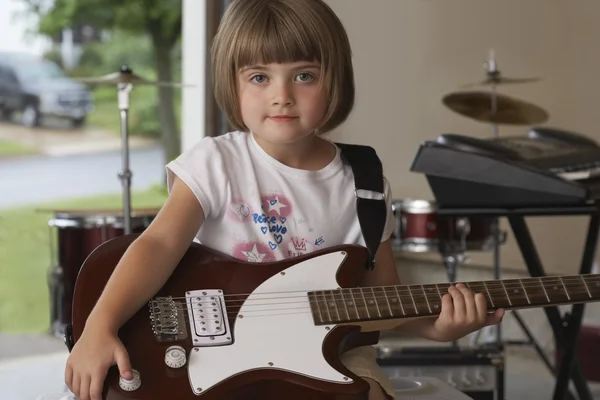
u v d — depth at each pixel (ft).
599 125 12.16
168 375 3.82
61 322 11.49
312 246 4.51
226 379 3.84
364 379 4.08
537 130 7.53
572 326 6.62
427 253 13.56
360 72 13.78
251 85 4.28
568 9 12.44
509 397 9.50
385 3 13.69
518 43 13.00
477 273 13.19
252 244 4.42
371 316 4.19
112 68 25.30
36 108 23.31
